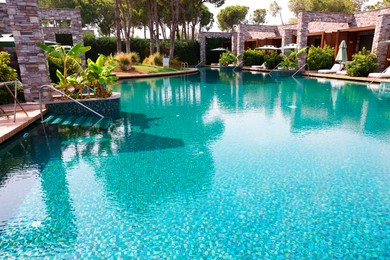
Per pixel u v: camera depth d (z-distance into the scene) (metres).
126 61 19.73
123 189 3.92
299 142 5.73
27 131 6.55
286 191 3.82
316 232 2.97
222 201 3.59
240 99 10.85
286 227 3.06
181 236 2.94
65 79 8.59
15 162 4.84
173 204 3.54
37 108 7.99
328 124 7.04
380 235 2.91
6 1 7.73
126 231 3.03
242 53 26.77
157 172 4.44
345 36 19.08
